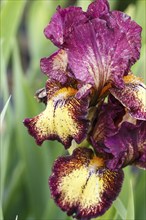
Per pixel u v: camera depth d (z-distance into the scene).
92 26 0.60
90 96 0.61
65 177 0.60
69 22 0.61
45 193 0.93
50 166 0.93
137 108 0.60
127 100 0.61
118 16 0.62
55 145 0.94
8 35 0.90
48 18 1.17
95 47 0.60
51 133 0.61
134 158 0.62
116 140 0.61
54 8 1.18
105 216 0.67
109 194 0.60
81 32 0.60
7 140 0.92
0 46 0.86
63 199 0.59
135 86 0.62
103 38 0.60
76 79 0.61
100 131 0.61
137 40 0.63
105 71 0.61
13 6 0.88
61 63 0.62
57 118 0.61
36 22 1.18
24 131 0.93
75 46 0.60
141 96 0.61
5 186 0.99
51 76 0.62
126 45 0.61
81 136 0.60
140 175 0.94
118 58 0.61
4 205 0.96
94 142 0.61
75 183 0.60
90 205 0.59
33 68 1.15
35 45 1.15
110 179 0.60
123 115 0.62
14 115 1.01
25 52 1.51
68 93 0.62
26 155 0.93
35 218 0.93
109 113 0.61
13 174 0.99
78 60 0.60
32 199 0.93
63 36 0.61
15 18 0.89
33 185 0.93
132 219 0.66
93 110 0.62
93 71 0.60
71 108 0.61
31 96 0.94
